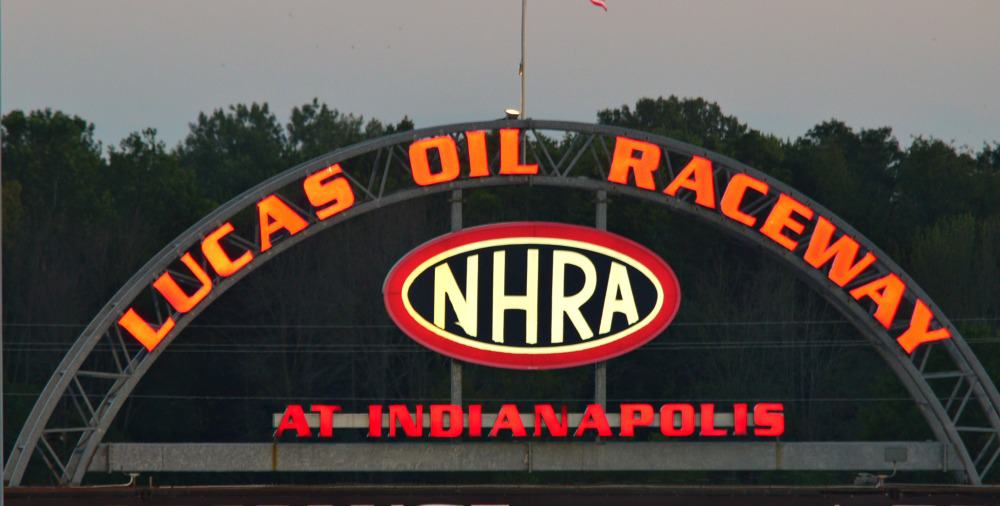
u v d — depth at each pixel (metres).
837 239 90.25
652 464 88.44
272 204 85.31
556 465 87.81
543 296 88.94
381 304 146.62
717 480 136.12
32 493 76.38
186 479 132.38
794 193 87.44
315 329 145.12
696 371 147.00
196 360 140.75
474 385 142.38
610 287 89.06
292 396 143.25
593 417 88.38
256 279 144.50
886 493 79.19
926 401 88.94
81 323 148.00
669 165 88.00
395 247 149.50
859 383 147.25
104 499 76.81
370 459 87.19
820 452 88.94
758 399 145.00
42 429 82.38
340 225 150.38
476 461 87.56
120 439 134.88
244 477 134.38
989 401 88.44
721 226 87.62
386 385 145.50
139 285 84.19
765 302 149.00
